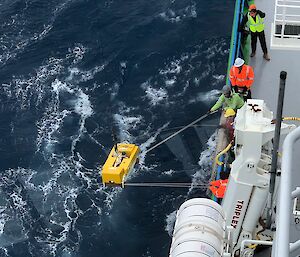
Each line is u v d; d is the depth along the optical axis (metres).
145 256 19.97
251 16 16.70
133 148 12.54
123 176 12.04
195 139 24.28
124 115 26.56
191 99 26.70
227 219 10.48
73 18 33.50
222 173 13.43
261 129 9.21
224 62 28.59
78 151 25.20
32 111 27.81
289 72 17.16
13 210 22.81
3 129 26.94
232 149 12.70
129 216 21.62
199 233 7.70
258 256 12.44
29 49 31.66
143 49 30.41
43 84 29.27
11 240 21.53
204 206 8.06
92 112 27.17
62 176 24.06
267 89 16.62
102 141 25.48
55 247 21.02
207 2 33.16
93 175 23.91
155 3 33.78
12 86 29.34
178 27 31.55
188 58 29.27
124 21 32.69
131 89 28.02
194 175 22.66
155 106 26.69
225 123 13.98
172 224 20.95
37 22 33.50
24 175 24.39
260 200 9.98
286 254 3.51
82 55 30.77
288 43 17.89
